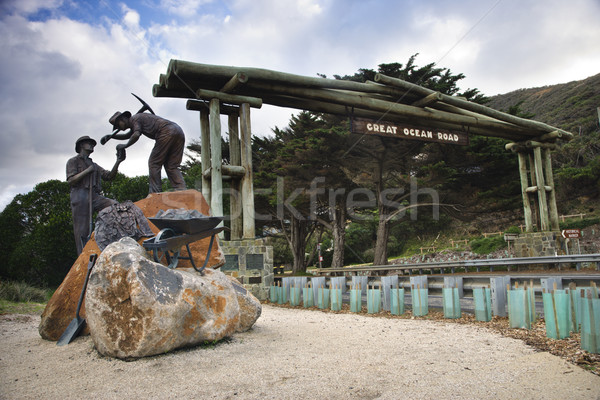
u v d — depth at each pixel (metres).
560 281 7.42
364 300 11.50
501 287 7.71
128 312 4.77
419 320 7.89
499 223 36.53
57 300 6.18
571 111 59.41
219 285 5.82
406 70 21.31
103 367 4.57
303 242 27.62
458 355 4.93
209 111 13.81
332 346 5.51
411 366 4.48
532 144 21.09
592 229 28.22
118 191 23.27
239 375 4.25
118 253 5.01
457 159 21.56
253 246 13.22
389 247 40.88
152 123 8.58
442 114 17.47
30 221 24.06
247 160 13.34
